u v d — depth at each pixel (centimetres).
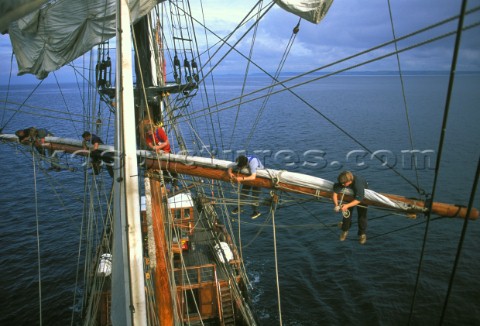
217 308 1622
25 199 3516
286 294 2125
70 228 2912
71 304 2042
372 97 15812
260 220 3000
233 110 10638
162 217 932
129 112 512
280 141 5853
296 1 723
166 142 926
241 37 807
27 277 2295
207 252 1862
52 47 930
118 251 519
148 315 802
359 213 732
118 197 521
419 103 11919
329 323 1895
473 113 6962
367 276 2258
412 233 2747
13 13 272
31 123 8131
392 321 1888
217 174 841
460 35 265
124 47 508
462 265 2298
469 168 3959
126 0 508
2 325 1905
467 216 304
